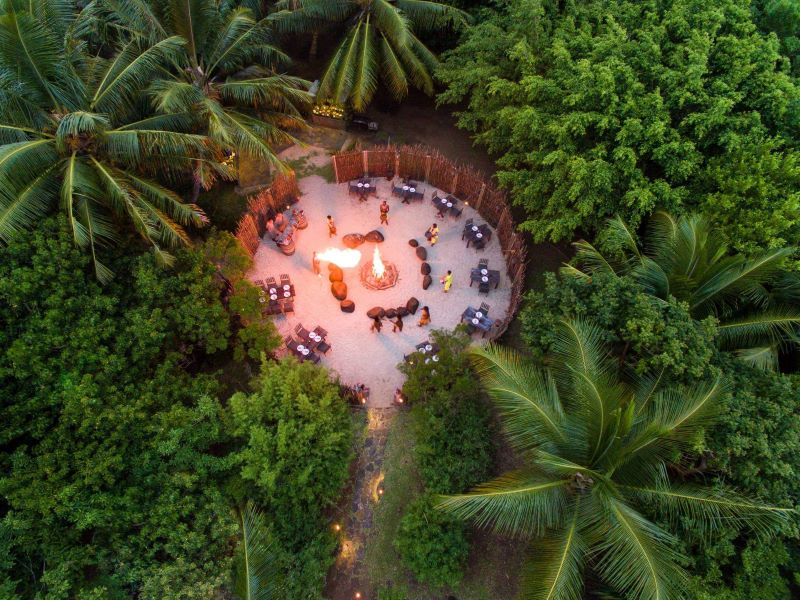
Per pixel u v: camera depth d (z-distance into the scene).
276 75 19.92
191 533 11.79
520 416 11.65
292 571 12.92
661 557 9.58
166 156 17.22
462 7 22.98
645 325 12.25
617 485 11.11
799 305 13.76
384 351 18.75
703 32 16.23
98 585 11.61
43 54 13.88
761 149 14.52
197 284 16.00
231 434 13.66
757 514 9.77
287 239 20.75
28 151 13.78
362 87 20.95
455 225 22.20
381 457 16.48
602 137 16.44
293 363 15.28
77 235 13.87
